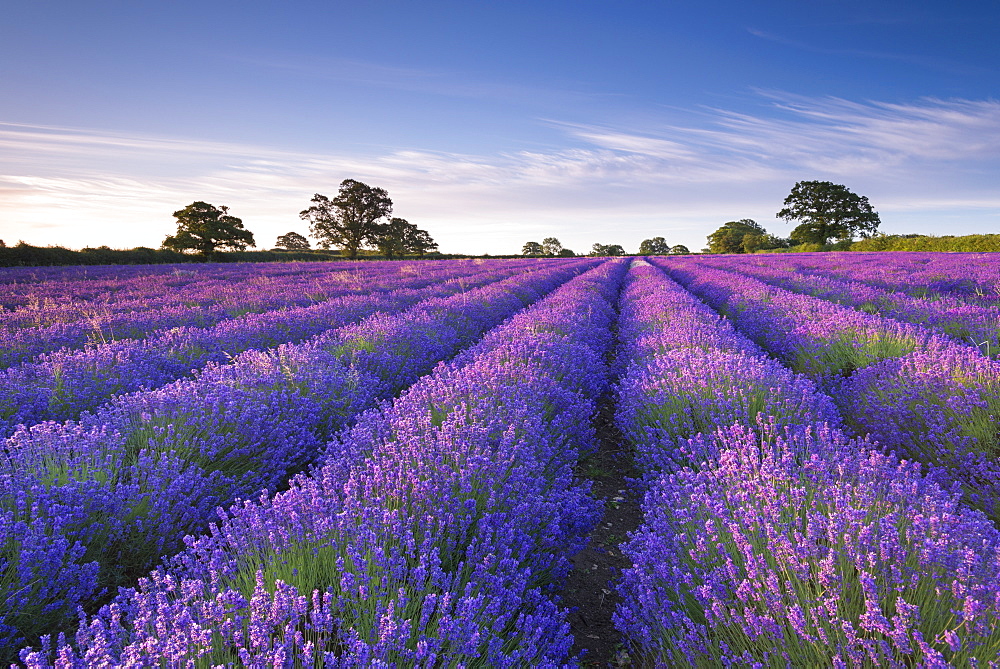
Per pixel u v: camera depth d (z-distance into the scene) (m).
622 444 5.62
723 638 2.30
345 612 2.25
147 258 45.97
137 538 3.17
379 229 80.81
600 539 3.98
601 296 17.42
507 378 5.56
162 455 3.72
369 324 8.64
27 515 2.92
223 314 11.21
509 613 2.39
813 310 10.63
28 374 5.55
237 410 4.54
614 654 2.80
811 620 2.12
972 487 3.94
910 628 2.03
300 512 2.81
